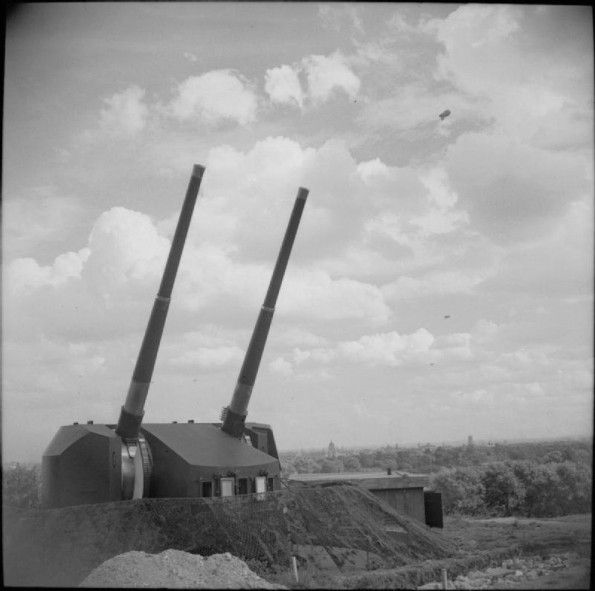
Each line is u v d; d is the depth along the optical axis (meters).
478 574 34.56
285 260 40.50
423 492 48.78
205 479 35.38
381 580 31.81
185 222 37.53
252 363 40.12
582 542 42.78
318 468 99.62
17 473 39.81
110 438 35.03
